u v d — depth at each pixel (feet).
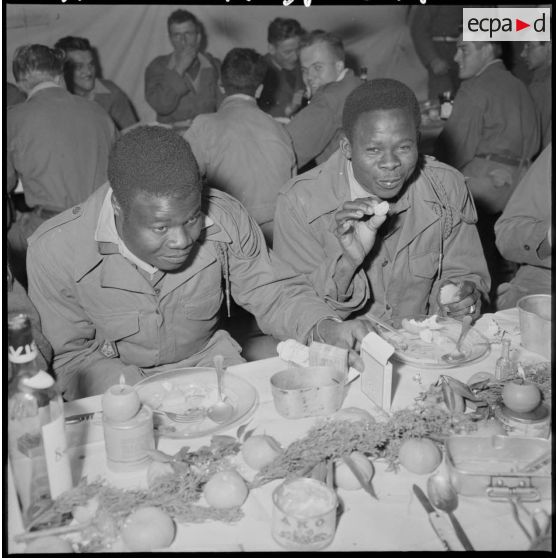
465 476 3.22
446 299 5.75
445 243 6.63
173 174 4.26
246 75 10.32
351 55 15.69
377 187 5.85
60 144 10.92
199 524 3.12
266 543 3.01
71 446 3.74
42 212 11.19
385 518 3.16
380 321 5.35
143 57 14.60
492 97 12.09
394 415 3.65
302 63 13.60
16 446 3.14
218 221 5.48
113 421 3.46
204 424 3.98
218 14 14.74
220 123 10.30
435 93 15.92
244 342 9.26
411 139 5.66
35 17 13.67
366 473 3.32
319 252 6.59
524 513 3.13
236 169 10.34
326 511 2.94
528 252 7.29
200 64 14.74
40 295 5.41
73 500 3.12
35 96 10.95
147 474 3.42
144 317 5.45
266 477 3.32
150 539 2.92
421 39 15.64
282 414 4.00
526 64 14.21
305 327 5.17
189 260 5.38
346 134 5.98
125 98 14.58
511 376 4.31
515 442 3.38
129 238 4.65
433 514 3.14
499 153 12.34
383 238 6.47
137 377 5.29
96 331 5.67
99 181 11.43
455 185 6.63
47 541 2.96
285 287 5.62
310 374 4.16
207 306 5.65
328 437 3.41
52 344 5.49
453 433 3.63
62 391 5.37
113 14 14.17
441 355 4.83
